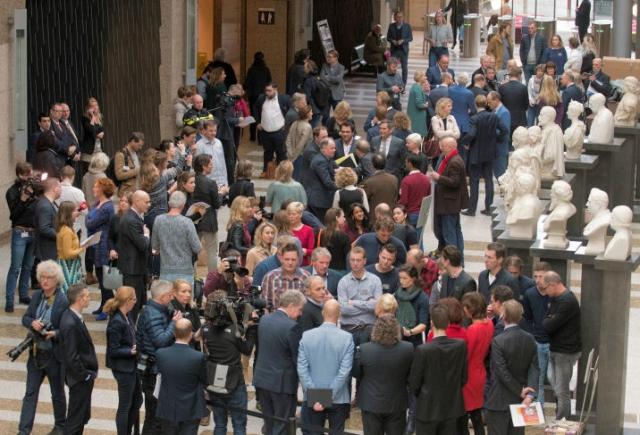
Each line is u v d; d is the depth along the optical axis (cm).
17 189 2236
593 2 5647
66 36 2983
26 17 2677
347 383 1656
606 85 3562
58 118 2612
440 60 3478
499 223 2036
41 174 2316
